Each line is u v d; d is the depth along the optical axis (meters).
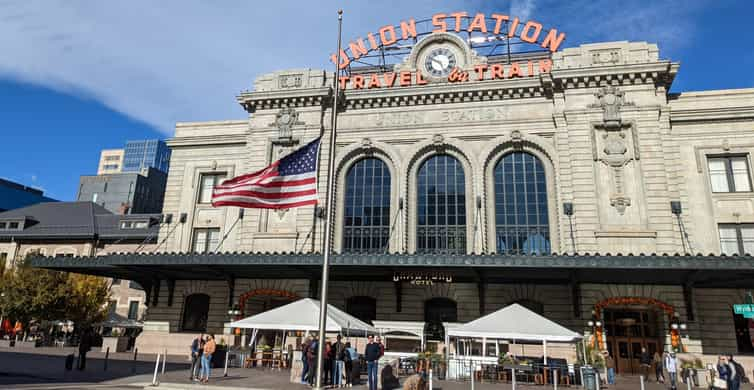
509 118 34.81
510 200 34.03
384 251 34.59
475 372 24.55
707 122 32.66
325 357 21.22
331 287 34.09
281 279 34.88
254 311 36.00
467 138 35.22
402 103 36.88
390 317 32.75
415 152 35.69
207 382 20.50
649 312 31.03
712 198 31.45
